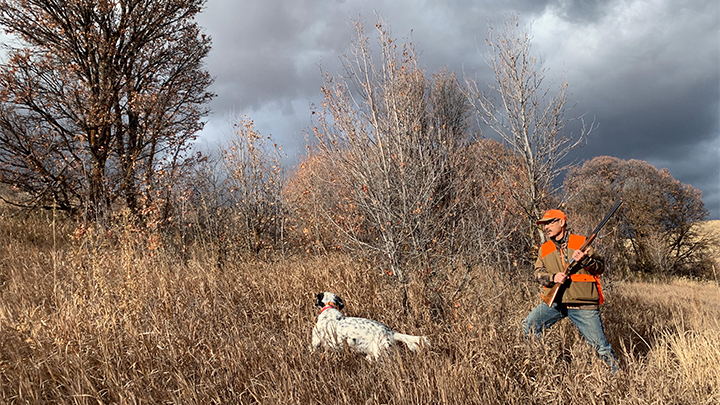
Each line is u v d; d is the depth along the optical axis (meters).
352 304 5.01
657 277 23.02
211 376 3.21
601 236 6.85
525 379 3.07
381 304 4.97
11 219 11.09
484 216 5.79
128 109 12.51
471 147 6.69
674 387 3.07
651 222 26.45
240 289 5.57
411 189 5.32
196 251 8.19
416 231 5.26
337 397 2.86
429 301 4.72
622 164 29.66
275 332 4.28
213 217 8.73
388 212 5.30
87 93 11.62
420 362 3.31
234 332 3.96
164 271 6.40
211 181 8.98
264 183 8.95
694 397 3.05
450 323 4.22
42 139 11.59
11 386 3.15
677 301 8.63
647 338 4.88
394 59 5.63
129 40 12.91
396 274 5.27
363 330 3.80
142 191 9.66
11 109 11.45
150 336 3.96
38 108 11.37
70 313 4.40
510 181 6.43
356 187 5.60
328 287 5.65
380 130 5.52
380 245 5.54
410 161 5.41
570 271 3.64
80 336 3.97
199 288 5.58
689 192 28.50
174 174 9.59
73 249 6.24
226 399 2.92
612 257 7.08
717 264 26.34
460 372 3.03
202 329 4.20
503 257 6.23
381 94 5.64
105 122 11.66
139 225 8.62
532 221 6.45
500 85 6.52
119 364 3.48
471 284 5.52
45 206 11.94
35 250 8.64
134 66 13.23
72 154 11.26
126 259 5.70
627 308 6.42
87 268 5.96
